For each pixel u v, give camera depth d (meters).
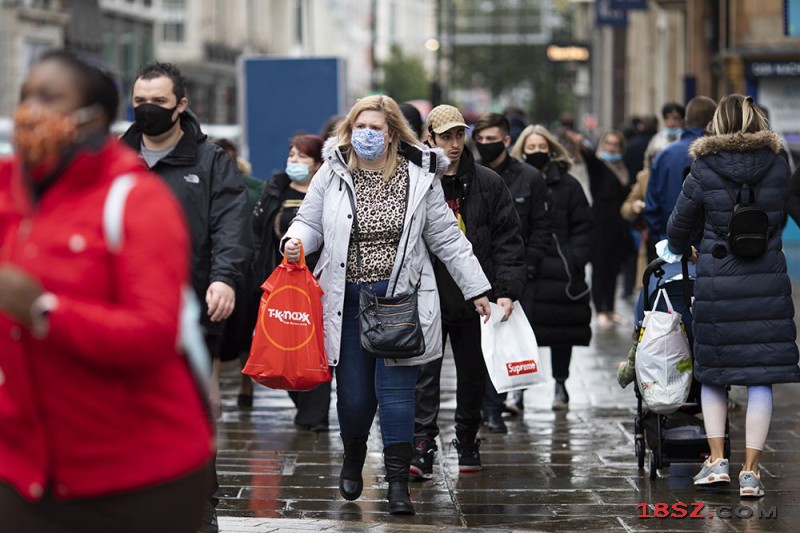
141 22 161.00
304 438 23.72
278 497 18.89
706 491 19.06
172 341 8.56
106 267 8.56
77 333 8.23
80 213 8.56
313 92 60.66
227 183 15.33
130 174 8.71
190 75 180.25
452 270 17.34
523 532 16.39
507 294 19.34
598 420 25.33
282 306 16.41
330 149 16.80
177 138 15.32
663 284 19.56
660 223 23.98
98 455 8.75
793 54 61.06
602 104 151.00
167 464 8.95
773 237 18.23
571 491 19.22
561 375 26.72
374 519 17.52
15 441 8.87
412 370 17.30
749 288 18.02
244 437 23.83
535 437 23.61
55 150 8.42
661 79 99.88
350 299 16.92
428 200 17.11
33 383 8.62
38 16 126.31
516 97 199.75
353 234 16.77
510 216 19.92
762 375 18.06
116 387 8.73
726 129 18.12
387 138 16.67
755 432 18.38
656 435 19.42
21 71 124.19
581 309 25.73
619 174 40.88
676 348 18.83
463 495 19.03
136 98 14.78
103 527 8.91
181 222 8.83
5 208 8.73
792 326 18.16
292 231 17.03
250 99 60.94
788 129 61.88
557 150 26.33
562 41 124.88
